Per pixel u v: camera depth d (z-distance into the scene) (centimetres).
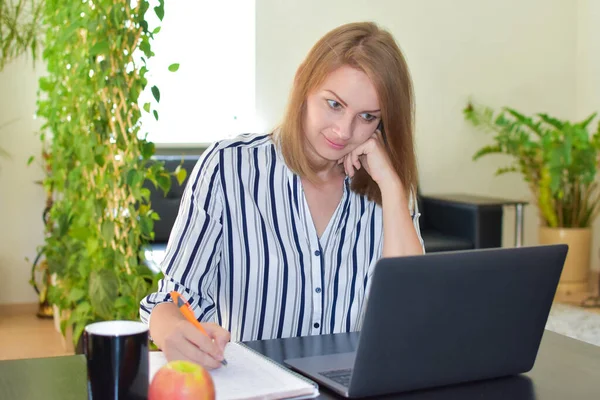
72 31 269
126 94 264
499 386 119
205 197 155
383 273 104
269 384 109
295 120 155
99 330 98
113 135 274
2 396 108
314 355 132
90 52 255
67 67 320
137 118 271
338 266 160
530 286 118
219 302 159
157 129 475
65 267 335
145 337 96
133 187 270
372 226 165
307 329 158
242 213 157
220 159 159
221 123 486
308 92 152
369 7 497
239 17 482
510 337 120
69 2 282
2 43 391
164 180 279
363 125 153
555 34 545
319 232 161
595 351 141
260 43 476
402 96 151
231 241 157
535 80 543
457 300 111
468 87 527
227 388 107
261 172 159
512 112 505
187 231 153
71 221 330
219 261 158
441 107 522
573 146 492
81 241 320
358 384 108
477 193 535
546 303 121
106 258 289
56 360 126
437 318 111
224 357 123
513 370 123
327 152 152
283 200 159
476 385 119
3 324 430
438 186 526
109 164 277
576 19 549
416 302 108
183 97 479
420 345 111
